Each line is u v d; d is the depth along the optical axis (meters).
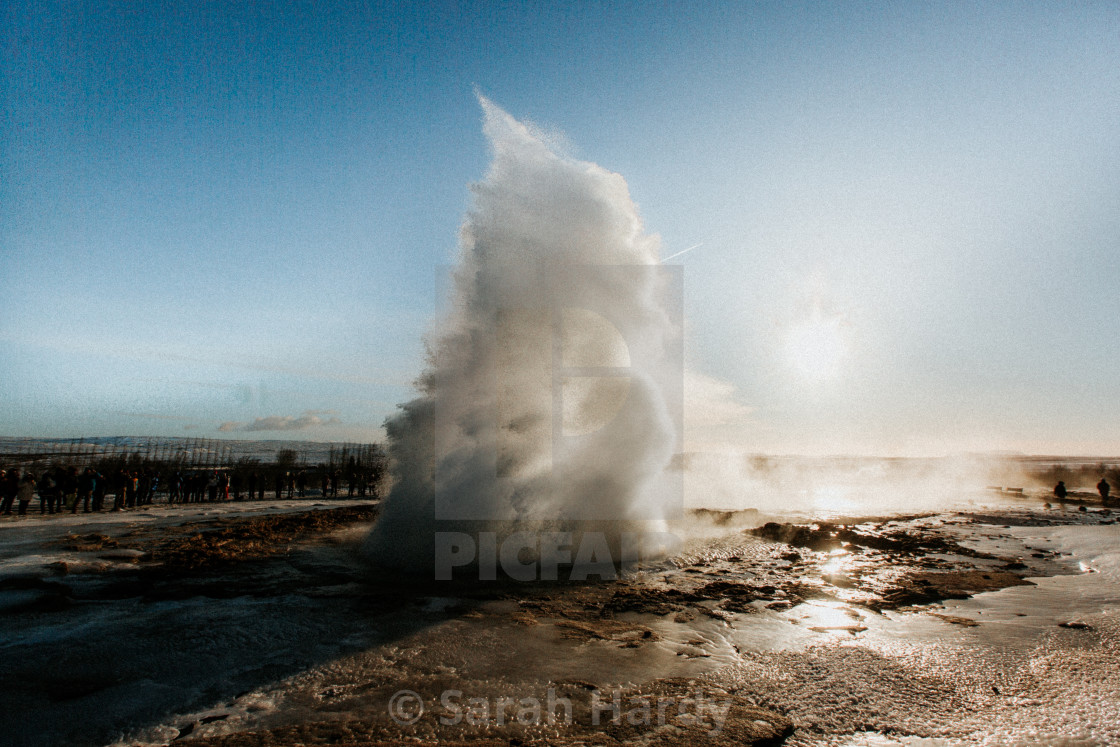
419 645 4.59
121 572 7.07
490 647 4.58
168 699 3.59
